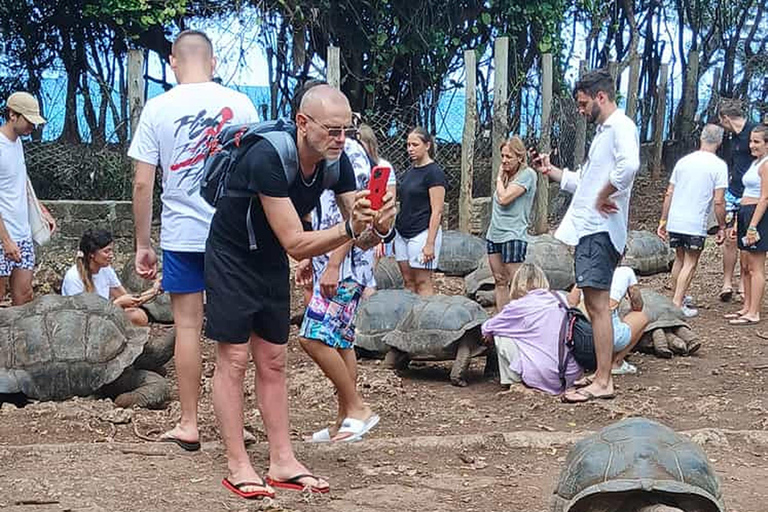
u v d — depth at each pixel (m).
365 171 5.52
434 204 8.65
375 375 7.54
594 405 6.78
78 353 6.56
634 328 7.86
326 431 5.69
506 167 8.58
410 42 14.71
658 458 3.90
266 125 4.35
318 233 4.20
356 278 5.43
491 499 4.73
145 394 6.66
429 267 8.79
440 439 5.63
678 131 20.89
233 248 4.47
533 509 4.60
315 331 5.38
